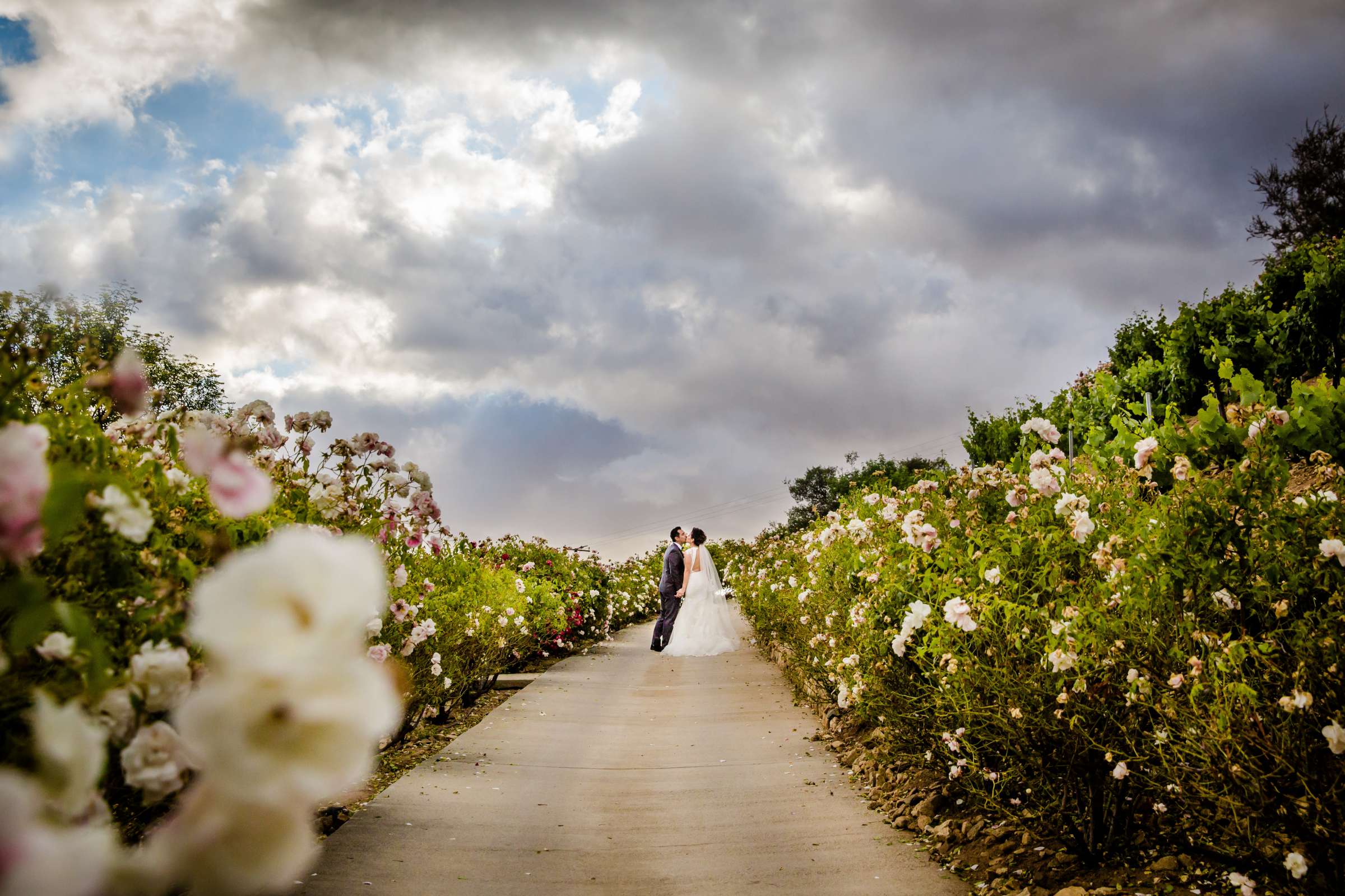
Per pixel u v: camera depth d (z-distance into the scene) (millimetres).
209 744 482
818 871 3756
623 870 3840
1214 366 10883
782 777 5422
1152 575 3219
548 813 4676
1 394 1641
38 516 760
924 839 4043
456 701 7207
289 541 542
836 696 6863
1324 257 9922
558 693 8734
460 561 7707
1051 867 3426
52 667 1287
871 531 5723
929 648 3828
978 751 3738
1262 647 2623
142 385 1967
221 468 765
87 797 565
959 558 4188
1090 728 3232
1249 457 3252
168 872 469
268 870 479
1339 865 2422
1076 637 3238
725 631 12711
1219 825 2752
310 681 501
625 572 21656
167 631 1499
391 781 5156
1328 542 2654
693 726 7086
